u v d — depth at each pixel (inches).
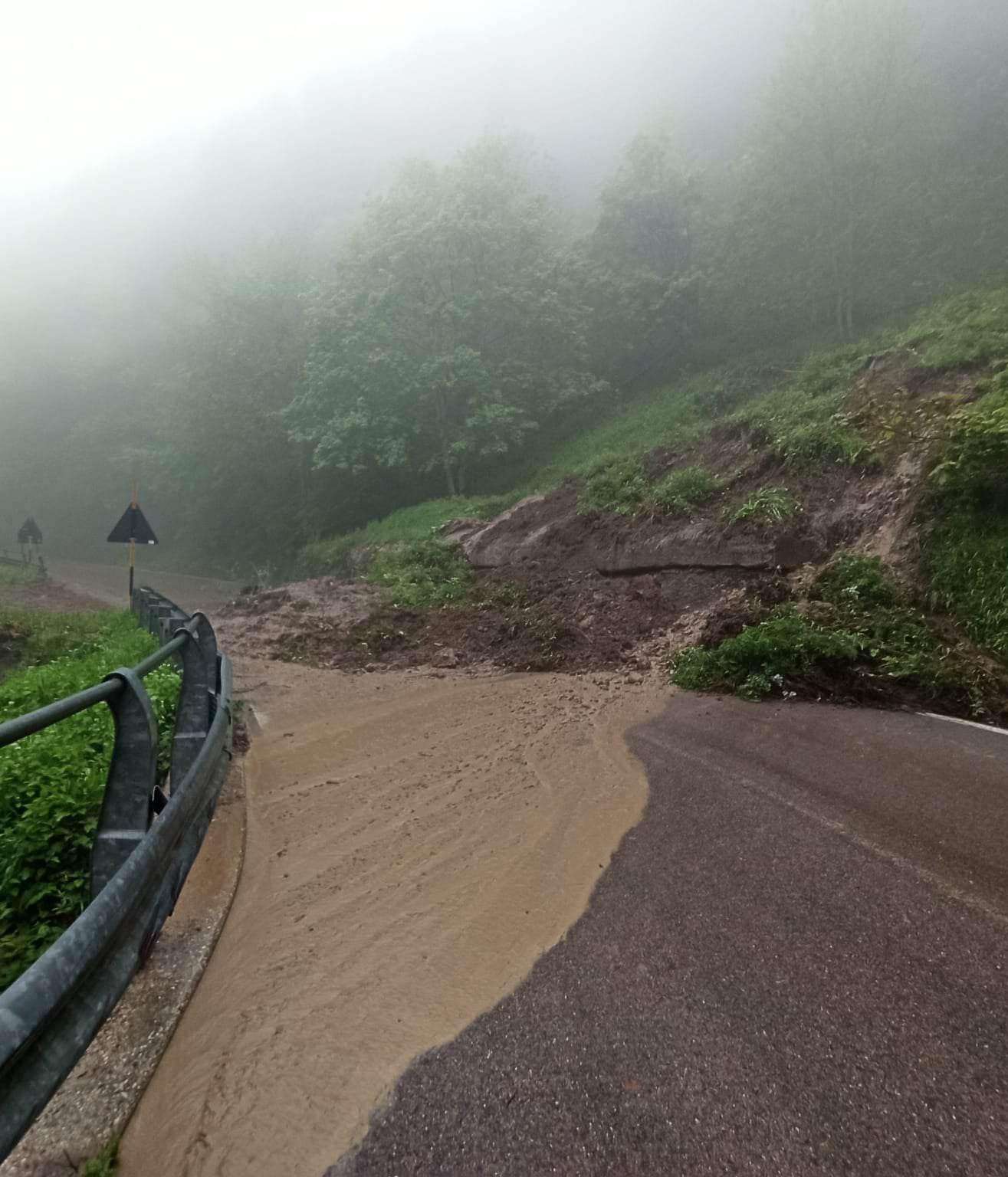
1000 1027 108.9
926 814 187.3
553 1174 86.8
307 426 1151.6
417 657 447.2
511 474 1093.1
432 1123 96.2
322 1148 93.8
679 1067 103.4
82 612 699.4
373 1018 119.4
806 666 315.6
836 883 154.2
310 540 1285.7
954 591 345.1
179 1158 93.8
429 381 1048.8
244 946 143.4
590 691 344.5
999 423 368.5
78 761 195.9
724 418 666.8
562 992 122.7
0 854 163.6
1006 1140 88.4
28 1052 77.8
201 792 168.1
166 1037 116.7
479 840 188.1
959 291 922.1
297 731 301.4
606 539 553.3
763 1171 85.4
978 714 275.4
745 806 198.4
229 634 503.2
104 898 101.1
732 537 460.8
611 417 1129.4
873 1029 109.3
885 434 464.8
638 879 161.5
